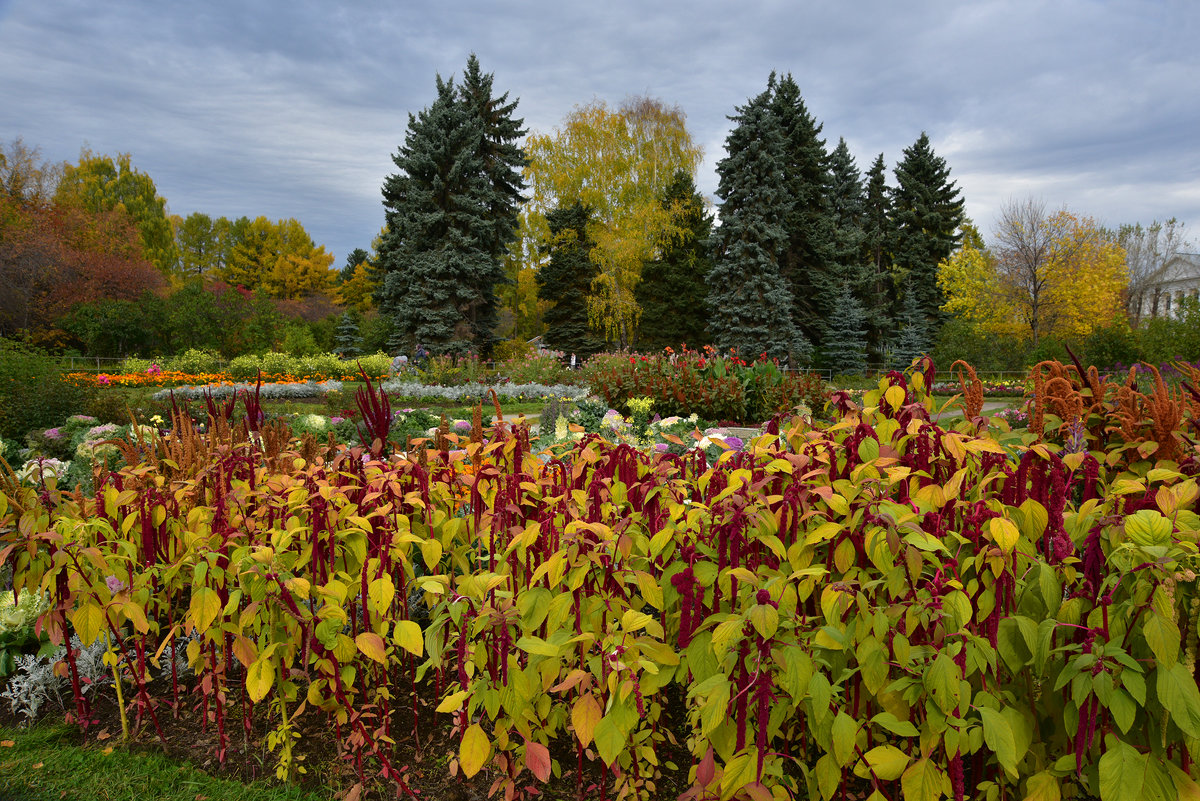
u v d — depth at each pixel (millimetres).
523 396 19484
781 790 1538
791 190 35344
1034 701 1628
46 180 34906
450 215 32000
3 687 2613
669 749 2127
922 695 1513
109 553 2184
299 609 1910
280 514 2260
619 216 36438
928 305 42250
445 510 2445
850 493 1659
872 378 31250
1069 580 1513
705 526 1832
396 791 2018
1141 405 2256
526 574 1944
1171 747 1543
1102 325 28359
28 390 9812
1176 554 1314
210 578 2057
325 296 56562
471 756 1638
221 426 3129
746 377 12047
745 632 1487
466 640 1759
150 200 56875
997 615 1522
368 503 2199
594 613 1803
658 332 36750
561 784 2031
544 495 2186
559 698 2135
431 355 30625
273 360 24047
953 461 1823
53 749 2268
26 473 4422
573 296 37906
